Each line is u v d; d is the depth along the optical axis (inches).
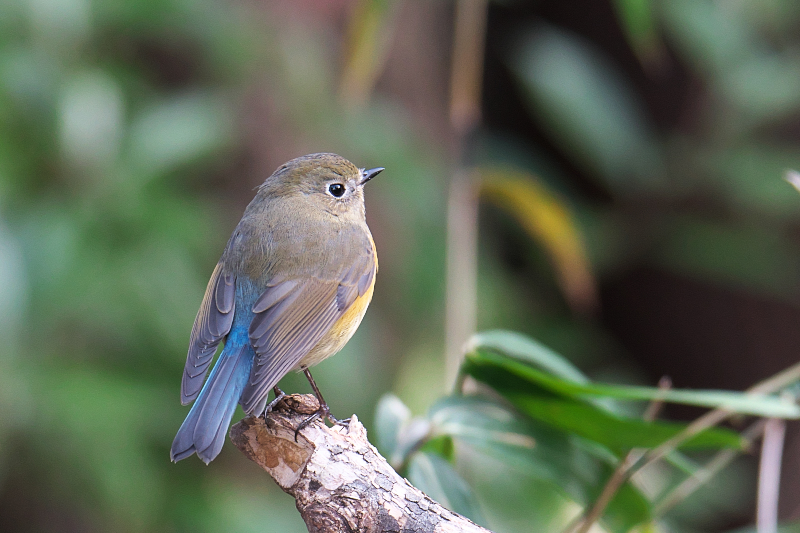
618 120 397.7
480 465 378.0
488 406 254.2
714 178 466.6
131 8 364.8
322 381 380.2
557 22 501.7
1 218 336.8
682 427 230.8
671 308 520.1
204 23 379.9
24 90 343.6
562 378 242.5
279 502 396.8
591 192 504.1
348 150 408.2
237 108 397.4
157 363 364.2
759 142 482.3
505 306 447.5
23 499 371.6
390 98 454.6
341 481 194.2
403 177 410.6
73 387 335.9
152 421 359.3
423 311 422.9
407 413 252.8
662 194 484.1
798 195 447.5
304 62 399.2
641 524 262.7
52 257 335.9
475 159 461.1
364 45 311.7
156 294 352.2
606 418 233.0
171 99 374.6
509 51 503.8
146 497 347.3
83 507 371.6
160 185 364.5
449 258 314.8
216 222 396.2
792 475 481.7
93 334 356.8
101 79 351.3
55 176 354.0
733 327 514.0
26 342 342.6
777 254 478.3
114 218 348.8
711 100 477.7
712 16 425.1
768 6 451.8
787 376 243.1
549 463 251.3
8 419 335.6
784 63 436.8
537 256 486.3
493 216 484.4
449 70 480.4
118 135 355.3
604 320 533.6
